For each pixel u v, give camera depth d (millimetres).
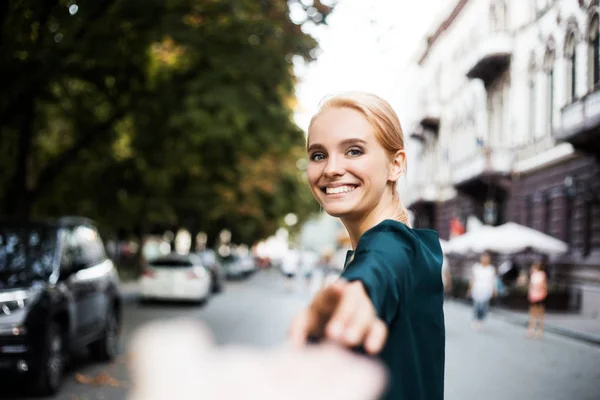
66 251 8680
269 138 12352
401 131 1068
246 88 11812
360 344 437
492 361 10836
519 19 22156
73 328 8273
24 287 7562
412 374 885
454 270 30188
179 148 15586
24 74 10773
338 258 34594
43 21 10352
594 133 15703
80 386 8109
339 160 1016
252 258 59656
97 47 10570
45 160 19547
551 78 18297
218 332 13367
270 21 11422
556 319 17953
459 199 31797
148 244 61562
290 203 36438
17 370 7191
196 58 12820
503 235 20891
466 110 29922
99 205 19156
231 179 23812
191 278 21234
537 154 21828
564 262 20609
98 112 16375
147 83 13234
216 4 11500
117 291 10469
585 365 10430
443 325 978
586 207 19406
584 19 12828
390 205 1078
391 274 803
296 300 24656
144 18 10805
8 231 8469
